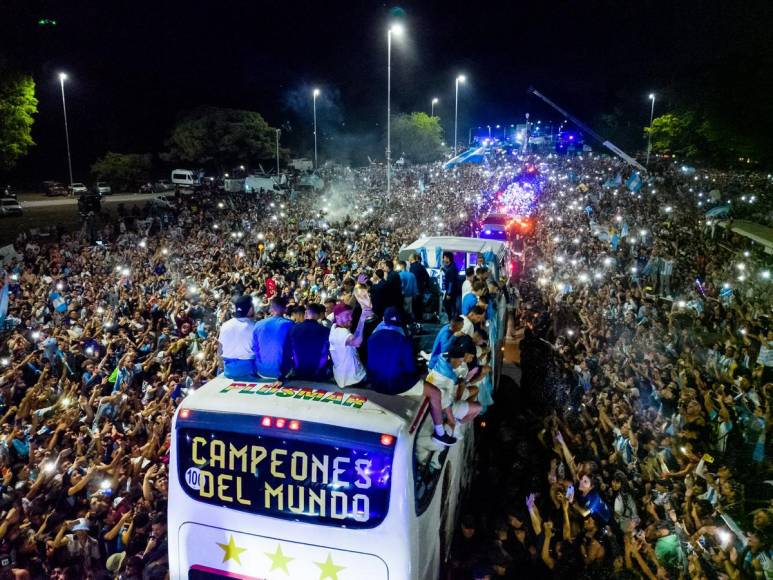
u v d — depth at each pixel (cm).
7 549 661
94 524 732
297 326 638
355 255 2211
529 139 14075
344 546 541
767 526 804
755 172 5481
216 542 569
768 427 1087
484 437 1121
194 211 3962
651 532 746
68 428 934
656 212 3609
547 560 741
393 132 10531
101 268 2220
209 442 567
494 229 2817
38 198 5884
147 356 1312
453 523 757
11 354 1293
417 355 728
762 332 1527
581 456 986
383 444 532
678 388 1226
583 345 1435
